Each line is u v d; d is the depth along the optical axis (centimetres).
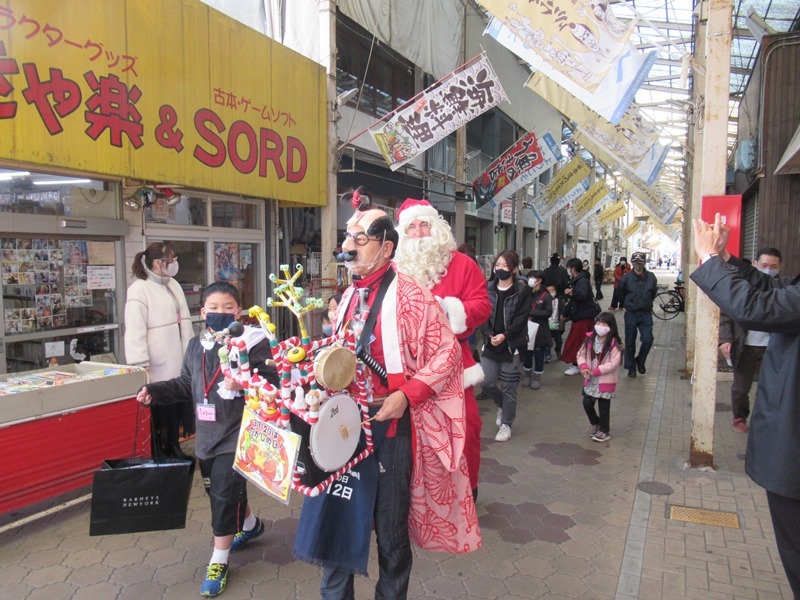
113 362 529
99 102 425
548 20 470
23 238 457
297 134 665
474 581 305
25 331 462
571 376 854
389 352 206
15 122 372
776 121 726
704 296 452
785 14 917
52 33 390
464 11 1141
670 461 482
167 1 481
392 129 725
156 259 441
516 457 500
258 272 743
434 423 209
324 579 212
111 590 291
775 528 233
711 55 423
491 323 528
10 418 333
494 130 1692
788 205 725
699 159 753
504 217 1673
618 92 454
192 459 287
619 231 5134
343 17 918
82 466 373
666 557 327
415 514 213
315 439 182
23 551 330
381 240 210
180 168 505
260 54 598
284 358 190
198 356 289
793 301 208
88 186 504
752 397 687
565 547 343
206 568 314
